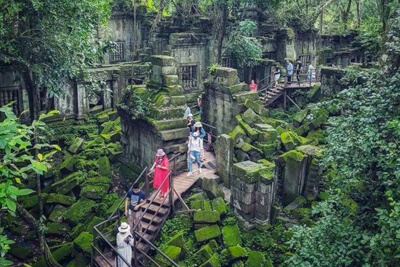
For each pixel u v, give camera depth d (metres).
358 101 9.37
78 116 21.94
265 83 27.56
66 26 13.43
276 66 27.42
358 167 8.49
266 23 29.84
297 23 31.02
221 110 19.36
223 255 12.47
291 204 14.73
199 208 13.70
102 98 23.41
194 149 15.97
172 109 15.86
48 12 12.71
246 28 25.22
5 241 5.94
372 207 9.00
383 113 8.70
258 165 13.77
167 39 28.03
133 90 17.58
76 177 16.97
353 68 15.47
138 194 12.57
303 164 14.71
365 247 8.26
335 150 9.01
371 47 23.14
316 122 18.72
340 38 32.78
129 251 11.48
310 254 8.91
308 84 26.45
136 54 29.59
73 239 14.75
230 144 15.48
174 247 12.37
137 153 17.78
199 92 26.78
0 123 5.76
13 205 5.51
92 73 22.19
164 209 13.56
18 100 19.97
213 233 13.02
